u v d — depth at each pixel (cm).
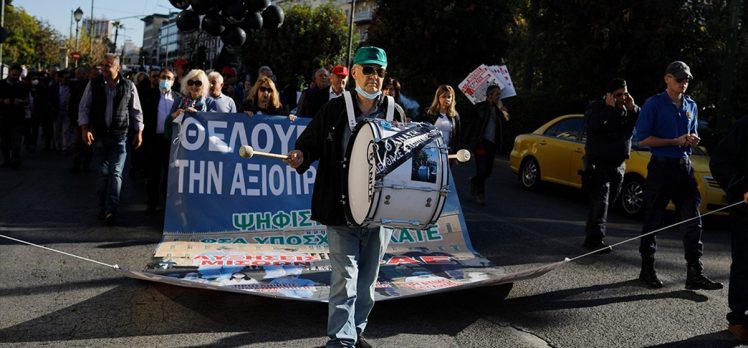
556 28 1691
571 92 1761
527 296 564
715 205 976
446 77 2377
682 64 607
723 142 501
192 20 1484
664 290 599
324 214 393
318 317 491
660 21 1555
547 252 743
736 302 482
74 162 1233
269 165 727
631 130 755
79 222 805
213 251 630
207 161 714
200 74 770
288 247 658
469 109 2227
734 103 1892
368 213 366
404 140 374
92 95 798
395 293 506
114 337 443
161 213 881
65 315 482
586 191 777
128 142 1034
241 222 698
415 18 2320
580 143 1135
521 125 2091
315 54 4300
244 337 449
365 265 412
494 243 782
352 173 381
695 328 499
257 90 809
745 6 1745
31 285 549
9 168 1266
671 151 604
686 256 602
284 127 743
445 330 477
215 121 728
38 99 1554
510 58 2584
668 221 999
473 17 2295
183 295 531
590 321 508
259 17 1489
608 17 1584
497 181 1376
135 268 610
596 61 1647
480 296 559
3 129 1262
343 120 401
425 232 688
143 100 912
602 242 772
